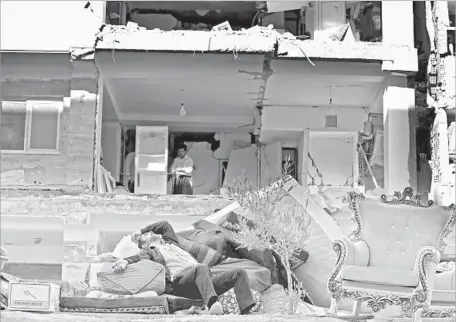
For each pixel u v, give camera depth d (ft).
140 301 29.09
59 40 46.24
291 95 51.39
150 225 33.32
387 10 47.39
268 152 57.16
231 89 50.83
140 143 54.70
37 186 44.73
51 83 48.80
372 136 52.08
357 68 47.16
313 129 52.65
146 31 46.37
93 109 46.50
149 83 50.06
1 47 46.09
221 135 59.77
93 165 46.03
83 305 29.07
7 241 39.68
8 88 48.80
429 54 49.55
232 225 33.78
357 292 27.35
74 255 37.52
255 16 54.54
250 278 31.48
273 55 46.42
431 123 49.52
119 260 30.83
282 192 33.30
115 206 38.29
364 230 28.48
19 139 48.73
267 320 28.02
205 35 46.42
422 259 27.25
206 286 29.55
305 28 52.08
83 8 46.52
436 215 28.37
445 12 49.57
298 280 33.40
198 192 58.90
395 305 29.81
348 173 52.31
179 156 56.75
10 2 46.42
